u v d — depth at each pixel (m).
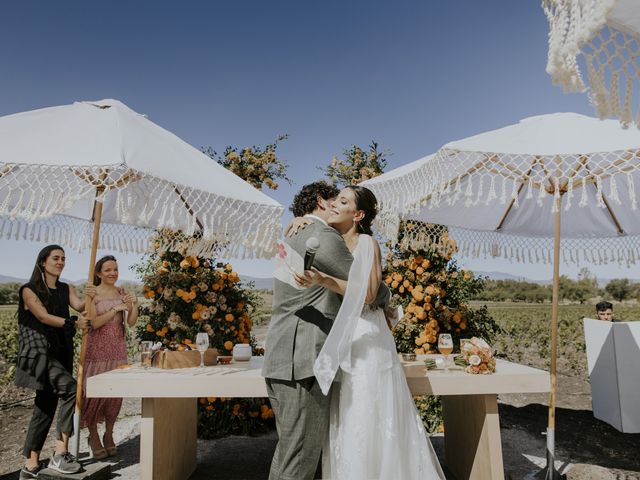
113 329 4.01
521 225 5.16
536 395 6.62
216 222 3.82
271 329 2.51
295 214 2.72
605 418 5.18
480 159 3.06
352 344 2.54
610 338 5.05
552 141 2.91
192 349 3.54
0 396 6.65
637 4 0.98
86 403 3.87
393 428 2.44
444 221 5.05
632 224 4.63
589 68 1.07
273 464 2.44
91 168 2.86
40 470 3.50
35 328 3.48
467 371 3.09
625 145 2.64
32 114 3.29
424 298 4.98
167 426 3.21
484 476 3.09
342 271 2.41
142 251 4.78
